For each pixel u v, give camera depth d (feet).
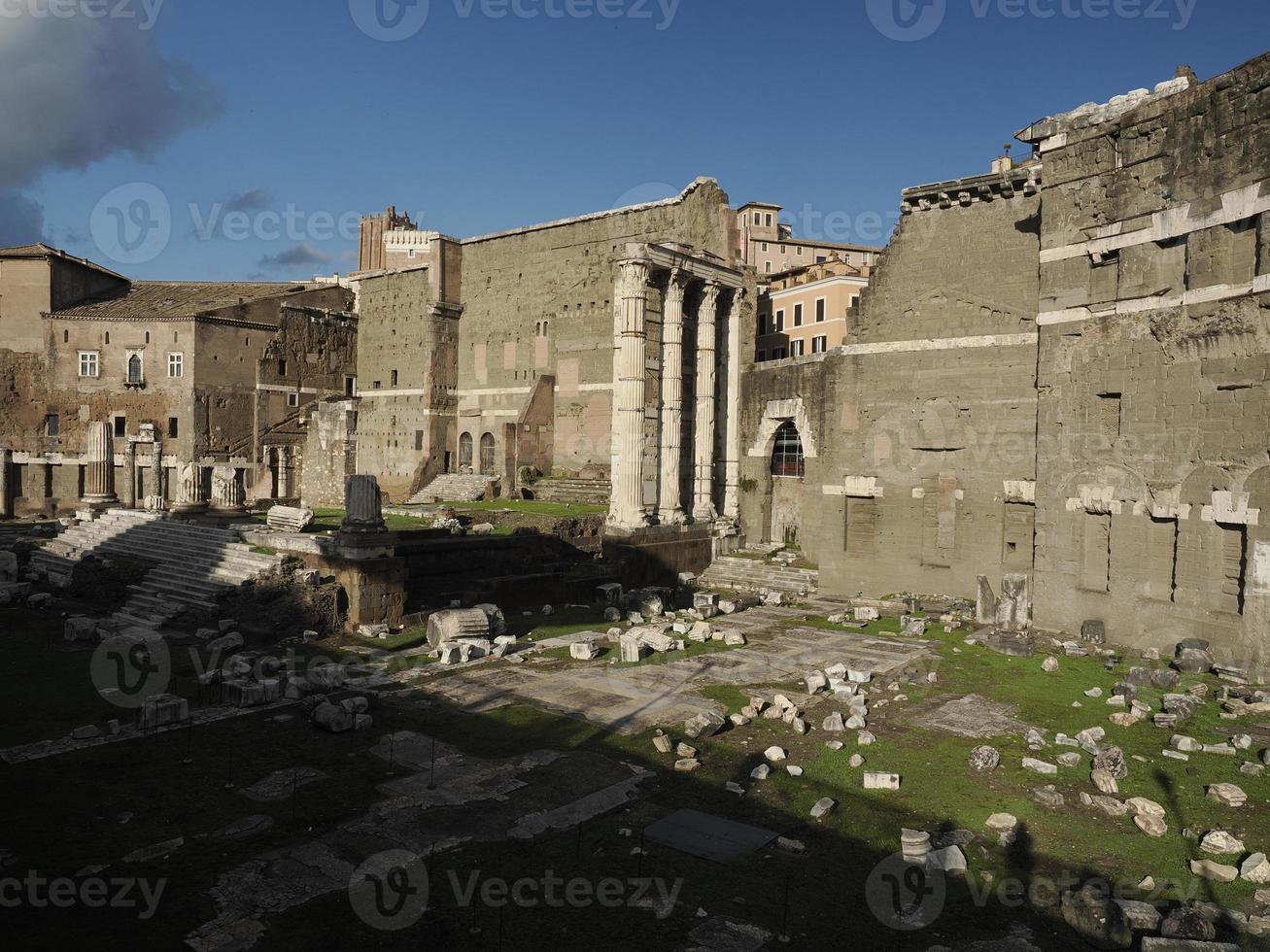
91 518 142.00
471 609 83.87
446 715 62.03
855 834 43.52
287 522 109.29
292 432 224.74
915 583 111.34
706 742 57.00
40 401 206.80
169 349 208.23
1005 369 104.01
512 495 179.93
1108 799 47.19
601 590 111.75
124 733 56.49
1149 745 56.49
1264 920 35.09
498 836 42.63
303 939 33.45
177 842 41.19
